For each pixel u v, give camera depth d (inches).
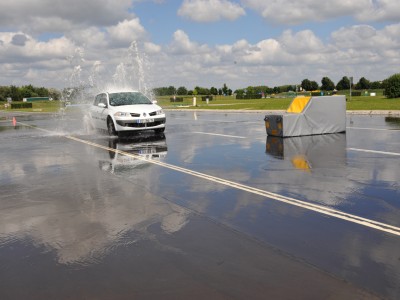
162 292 127.8
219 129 671.1
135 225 192.1
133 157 404.2
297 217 196.1
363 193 237.0
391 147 410.0
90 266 148.8
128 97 657.0
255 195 239.6
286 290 126.0
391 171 296.0
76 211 218.4
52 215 212.2
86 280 137.9
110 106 631.8
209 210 212.4
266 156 382.0
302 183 266.7
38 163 384.5
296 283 130.2
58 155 434.0
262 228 182.1
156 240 171.8
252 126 706.8
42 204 234.5
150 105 627.8
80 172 331.6
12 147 522.6
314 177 283.9
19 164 381.7
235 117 967.0
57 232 186.1
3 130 817.5
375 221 187.0
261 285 129.7
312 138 502.9
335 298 120.4
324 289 125.9
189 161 368.8
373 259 146.1
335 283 129.5
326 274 135.7
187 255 155.2
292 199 228.5
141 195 248.5
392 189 244.4
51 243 172.7
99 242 171.9
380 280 130.6
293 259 148.2
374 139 473.4
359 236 168.7
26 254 161.9
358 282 129.7
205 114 1154.7
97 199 242.1
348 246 158.6
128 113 590.9
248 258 150.3
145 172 323.3
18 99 4874.5
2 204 237.8
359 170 302.7
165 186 271.1
